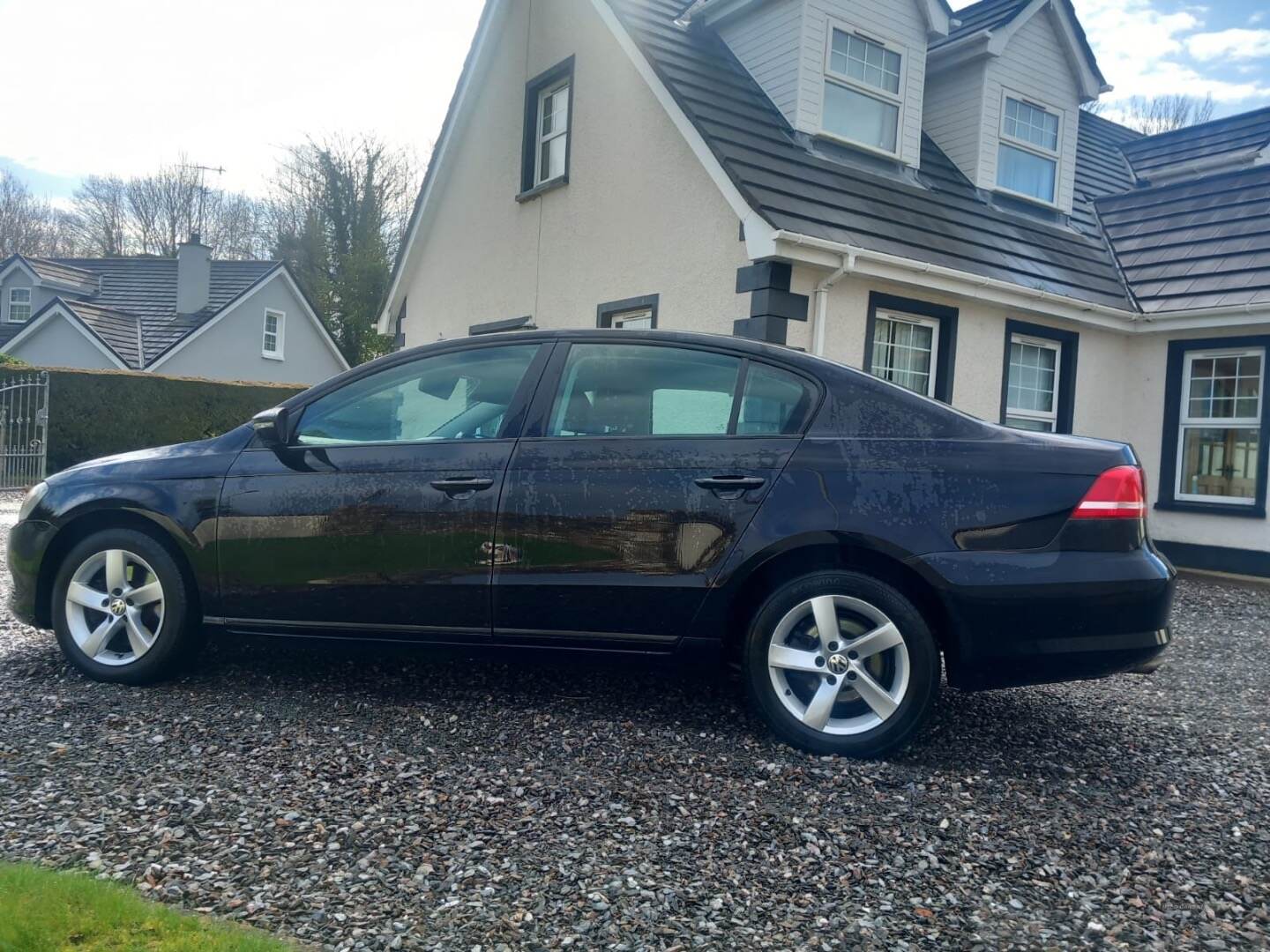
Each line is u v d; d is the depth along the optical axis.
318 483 4.19
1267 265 10.71
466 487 4.05
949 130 12.10
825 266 8.73
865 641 3.74
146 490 4.31
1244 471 10.80
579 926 2.49
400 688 4.46
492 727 3.95
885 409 3.92
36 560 4.44
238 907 2.50
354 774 3.40
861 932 2.53
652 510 3.91
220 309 28.59
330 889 2.61
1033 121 12.32
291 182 41.31
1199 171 13.95
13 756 3.44
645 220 10.20
